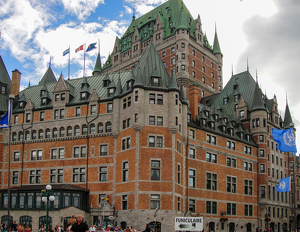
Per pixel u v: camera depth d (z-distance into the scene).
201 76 114.44
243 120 95.19
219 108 101.94
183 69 107.12
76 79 82.31
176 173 65.06
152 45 73.25
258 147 92.06
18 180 73.81
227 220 78.31
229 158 83.31
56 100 75.50
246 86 101.56
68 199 64.25
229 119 89.06
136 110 64.12
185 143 72.50
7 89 84.75
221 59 124.69
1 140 76.44
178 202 65.81
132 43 123.50
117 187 65.88
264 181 90.00
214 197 76.94
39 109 76.25
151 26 123.25
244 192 85.44
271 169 94.62
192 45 112.38
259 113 92.88
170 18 119.12
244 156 87.44
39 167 72.94
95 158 69.38
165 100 65.94
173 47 111.25
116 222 63.88
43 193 41.59
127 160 64.69
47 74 98.44
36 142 74.56
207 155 77.81
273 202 92.88
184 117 71.62
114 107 69.50
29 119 76.62
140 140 63.34
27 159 74.31
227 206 79.88
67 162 71.19
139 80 65.44
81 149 71.00
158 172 63.06
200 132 77.06
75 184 69.50
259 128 92.19
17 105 80.06
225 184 80.56
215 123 82.81
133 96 65.31
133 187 61.88
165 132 64.75
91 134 70.75
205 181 75.75
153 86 66.31
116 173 66.94
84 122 72.00
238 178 84.38
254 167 90.00
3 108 80.12
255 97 94.81
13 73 84.25
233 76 107.00
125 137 66.38
